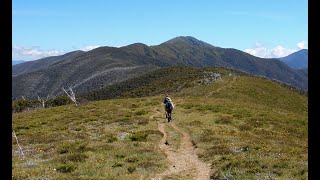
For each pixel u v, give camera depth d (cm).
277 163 1938
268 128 3847
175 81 15912
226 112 4831
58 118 5272
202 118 4303
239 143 2716
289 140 3131
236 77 11538
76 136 3456
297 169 1795
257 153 2325
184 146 2777
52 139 3353
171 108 4150
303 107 8850
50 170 2003
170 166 2134
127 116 4841
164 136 3234
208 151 2452
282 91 10206
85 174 1902
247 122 4084
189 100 6662
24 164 2233
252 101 7888
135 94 16038
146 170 1995
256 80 11044
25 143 3281
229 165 1952
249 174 1762
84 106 6700
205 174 1931
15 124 5116
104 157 2356
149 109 5547
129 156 2355
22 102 10425
